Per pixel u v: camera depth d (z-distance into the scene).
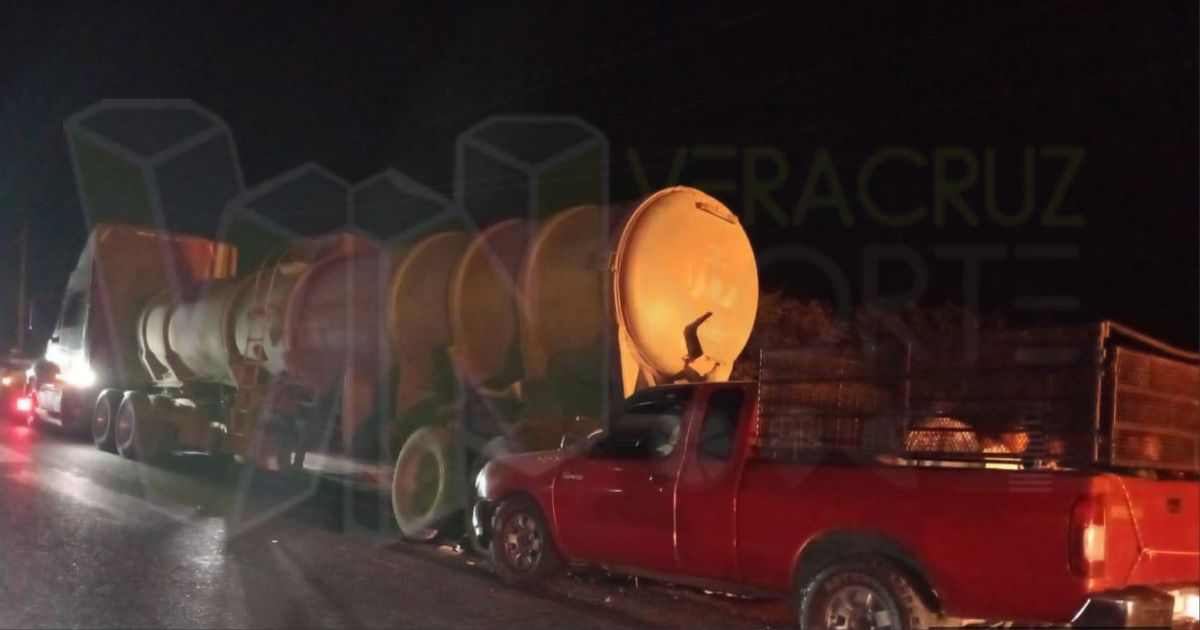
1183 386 7.68
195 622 8.20
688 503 8.29
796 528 7.65
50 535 11.38
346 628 8.23
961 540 6.88
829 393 7.92
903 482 7.20
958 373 7.42
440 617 8.68
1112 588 6.52
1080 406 6.90
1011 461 7.13
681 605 9.33
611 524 8.88
